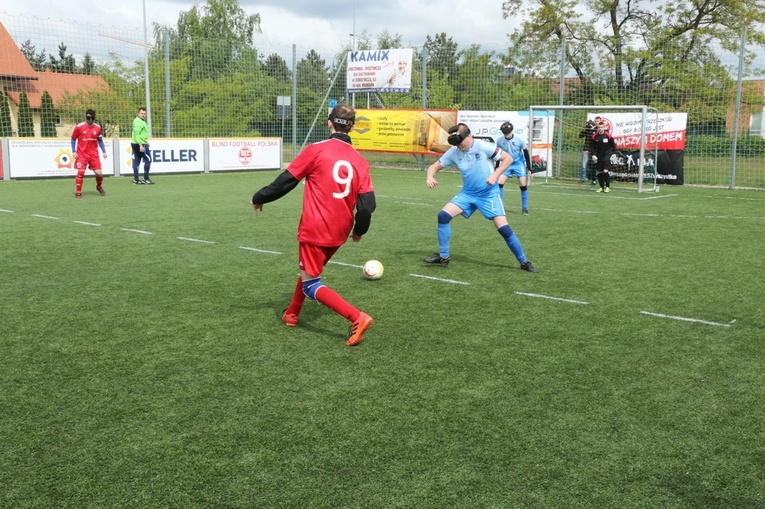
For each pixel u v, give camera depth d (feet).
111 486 8.91
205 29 172.55
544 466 9.53
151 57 75.10
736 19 96.63
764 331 16.20
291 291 19.80
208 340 15.19
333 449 9.99
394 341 15.20
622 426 10.88
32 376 12.89
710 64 67.05
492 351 14.56
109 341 15.05
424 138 73.82
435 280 21.42
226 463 9.55
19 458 9.66
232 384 12.55
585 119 65.87
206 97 75.77
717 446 10.21
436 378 12.93
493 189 23.02
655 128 58.80
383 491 8.82
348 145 15.07
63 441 10.20
